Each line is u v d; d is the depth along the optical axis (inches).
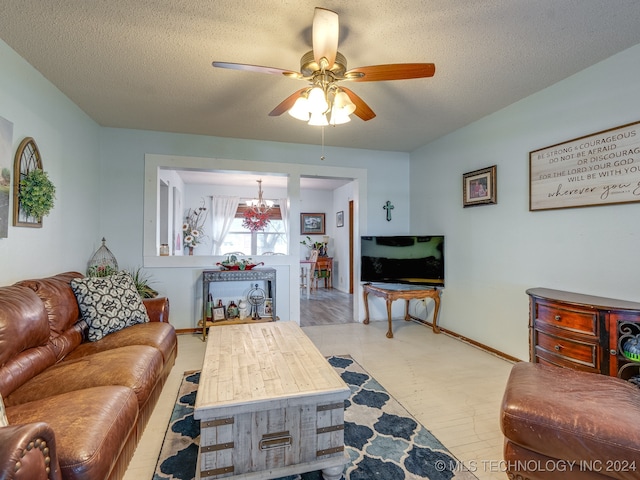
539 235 110.0
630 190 84.4
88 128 131.0
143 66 93.0
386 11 70.1
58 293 84.4
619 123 87.0
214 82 102.6
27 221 88.7
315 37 61.5
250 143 162.7
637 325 72.7
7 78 81.4
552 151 104.6
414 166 184.1
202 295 156.3
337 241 308.2
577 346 79.5
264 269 158.4
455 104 119.9
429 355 127.0
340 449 60.9
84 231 127.6
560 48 84.4
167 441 72.6
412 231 185.8
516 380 64.2
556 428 50.7
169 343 96.0
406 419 81.8
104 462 46.3
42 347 72.0
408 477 62.2
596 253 92.6
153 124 140.5
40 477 36.3
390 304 150.0
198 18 72.9
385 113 128.6
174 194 223.5
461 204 147.3
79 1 67.2
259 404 55.4
